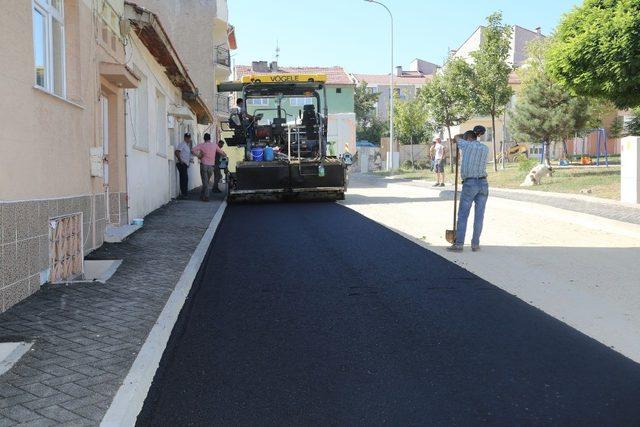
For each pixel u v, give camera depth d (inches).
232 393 175.6
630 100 640.4
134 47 522.6
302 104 797.2
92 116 372.2
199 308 266.1
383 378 185.0
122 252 383.2
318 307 265.4
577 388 175.6
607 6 631.8
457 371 189.8
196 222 542.6
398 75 3430.1
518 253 387.9
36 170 275.6
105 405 160.2
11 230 246.8
